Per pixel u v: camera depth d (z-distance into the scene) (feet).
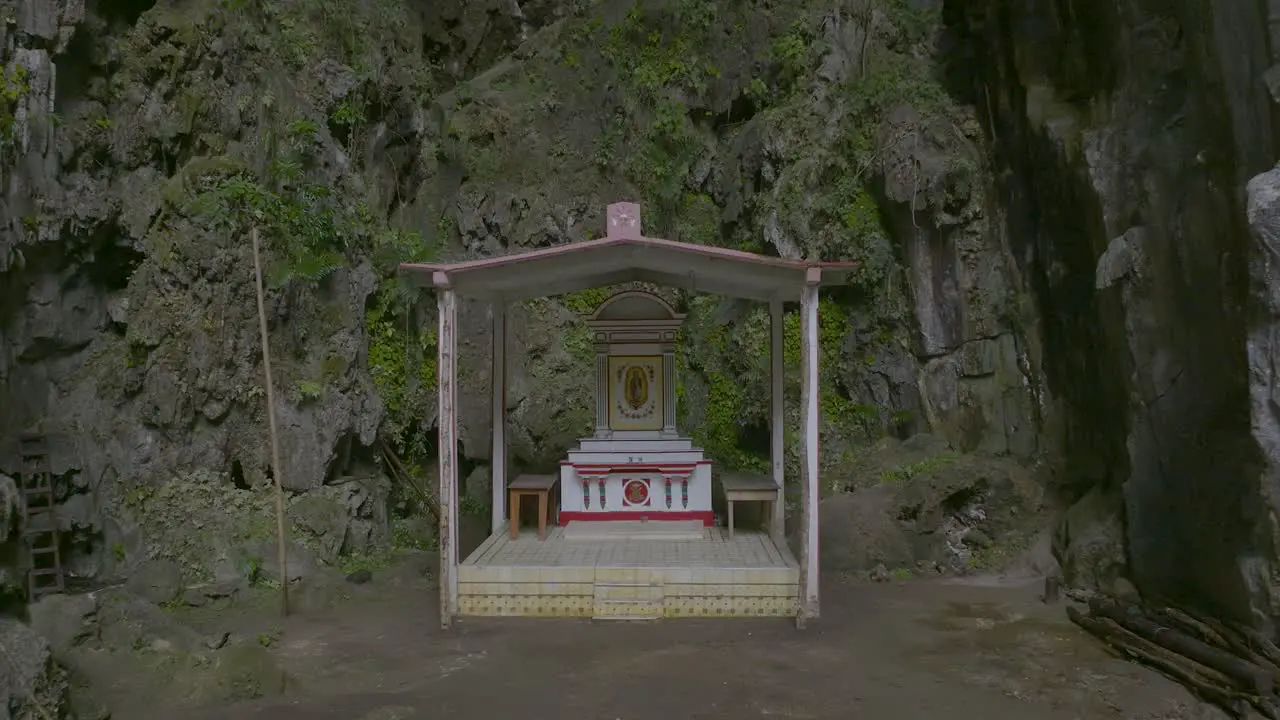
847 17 49.24
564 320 51.34
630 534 35.88
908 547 38.70
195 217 36.09
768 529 37.32
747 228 50.24
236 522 35.73
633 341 38.09
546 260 30.22
